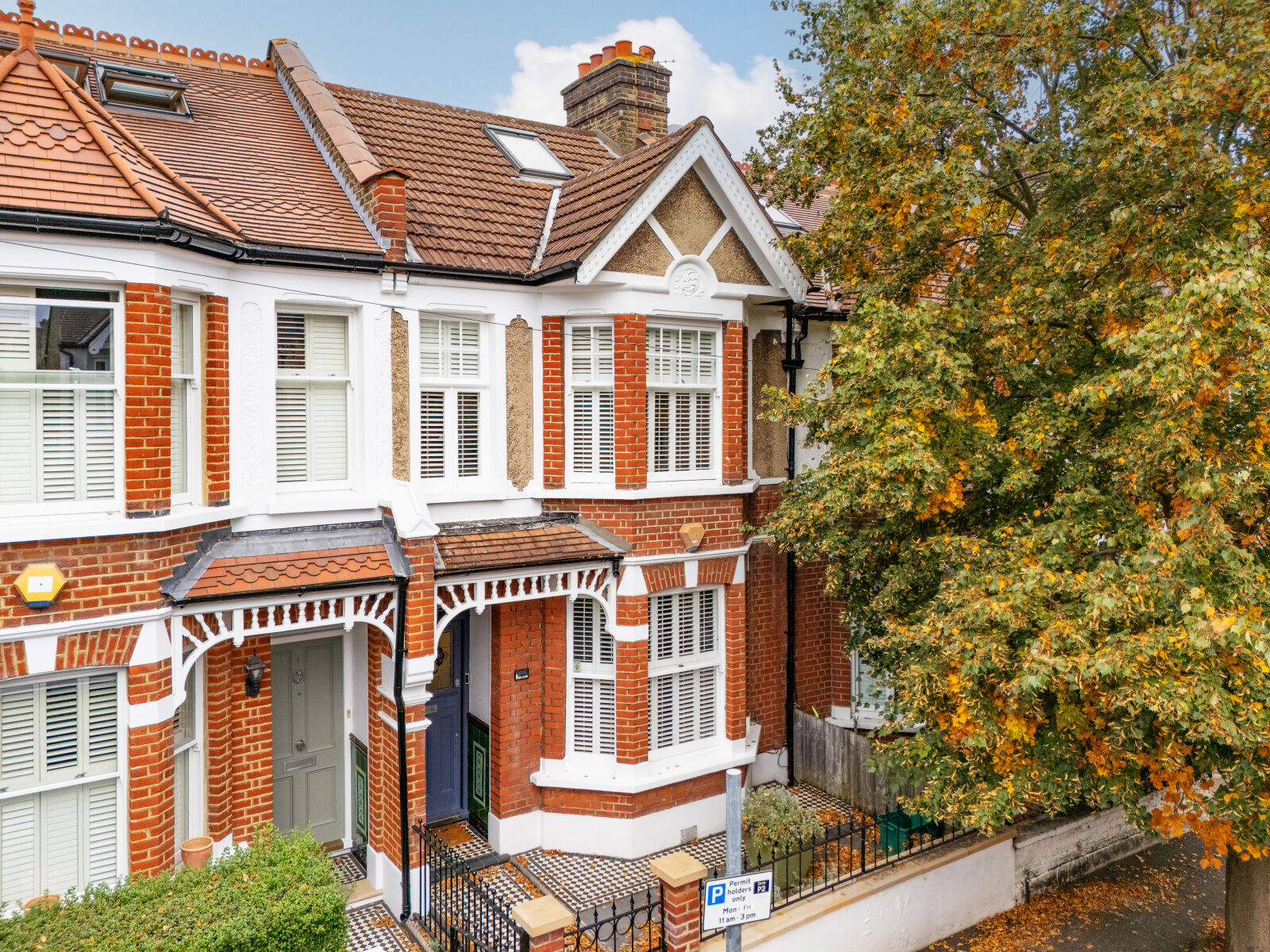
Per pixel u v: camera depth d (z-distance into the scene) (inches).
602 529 414.0
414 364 382.0
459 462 407.8
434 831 437.1
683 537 422.9
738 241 439.5
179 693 299.3
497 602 378.3
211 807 335.9
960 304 336.5
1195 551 246.8
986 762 294.0
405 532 337.7
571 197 458.3
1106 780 275.7
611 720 426.0
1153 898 403.9
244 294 338.6
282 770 389.4
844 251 383.9
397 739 354.3
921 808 314.2
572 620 423.8
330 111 441.7
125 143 313.1
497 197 458.6
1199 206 288.5
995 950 357.4
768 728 496.1
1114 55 345.1
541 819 423.2
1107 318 315.3
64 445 279.6
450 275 384.5
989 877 382.3
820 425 362.6
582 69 654.5
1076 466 307.9
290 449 361.4
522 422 418.9
